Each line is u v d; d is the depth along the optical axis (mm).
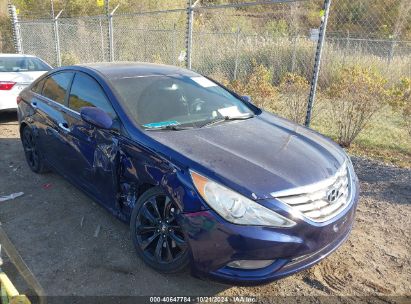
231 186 2518
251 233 2422
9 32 19266
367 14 13891
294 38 12266
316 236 2570
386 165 5484
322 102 7180
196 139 3078
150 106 3494
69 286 2857
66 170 4199
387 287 2928
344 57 10109
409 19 13445
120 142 3225
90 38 14828
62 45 15172
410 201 4363
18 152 5941
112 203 3494
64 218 3840
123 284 2891
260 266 2514
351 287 2920
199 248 2545
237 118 3721
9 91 7215
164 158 2834
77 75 4145
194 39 13039
